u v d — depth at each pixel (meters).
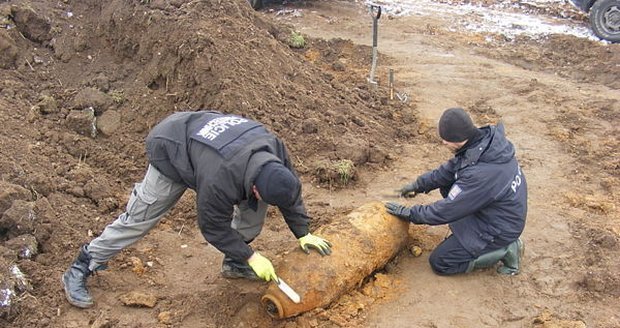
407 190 5.37
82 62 7.41
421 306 4.69
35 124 6.45
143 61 7.14
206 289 4.79
